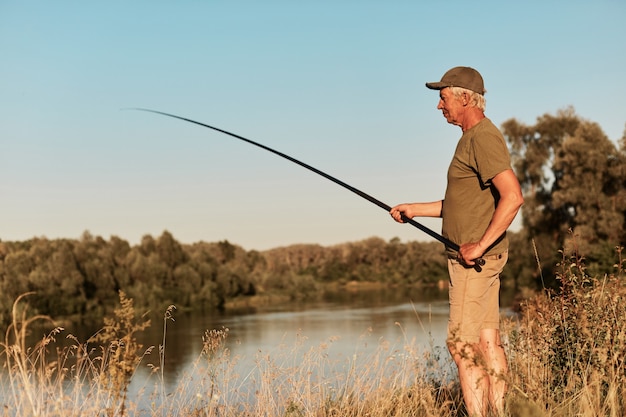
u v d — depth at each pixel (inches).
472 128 127.5
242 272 1998.0
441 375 164.7
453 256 130.4
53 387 110.7
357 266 2891.2
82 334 978.1
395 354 166.1
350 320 1070.4
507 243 130.0
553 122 1286.9
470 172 127.0
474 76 129.6
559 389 125.7
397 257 2913.4
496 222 121.4
